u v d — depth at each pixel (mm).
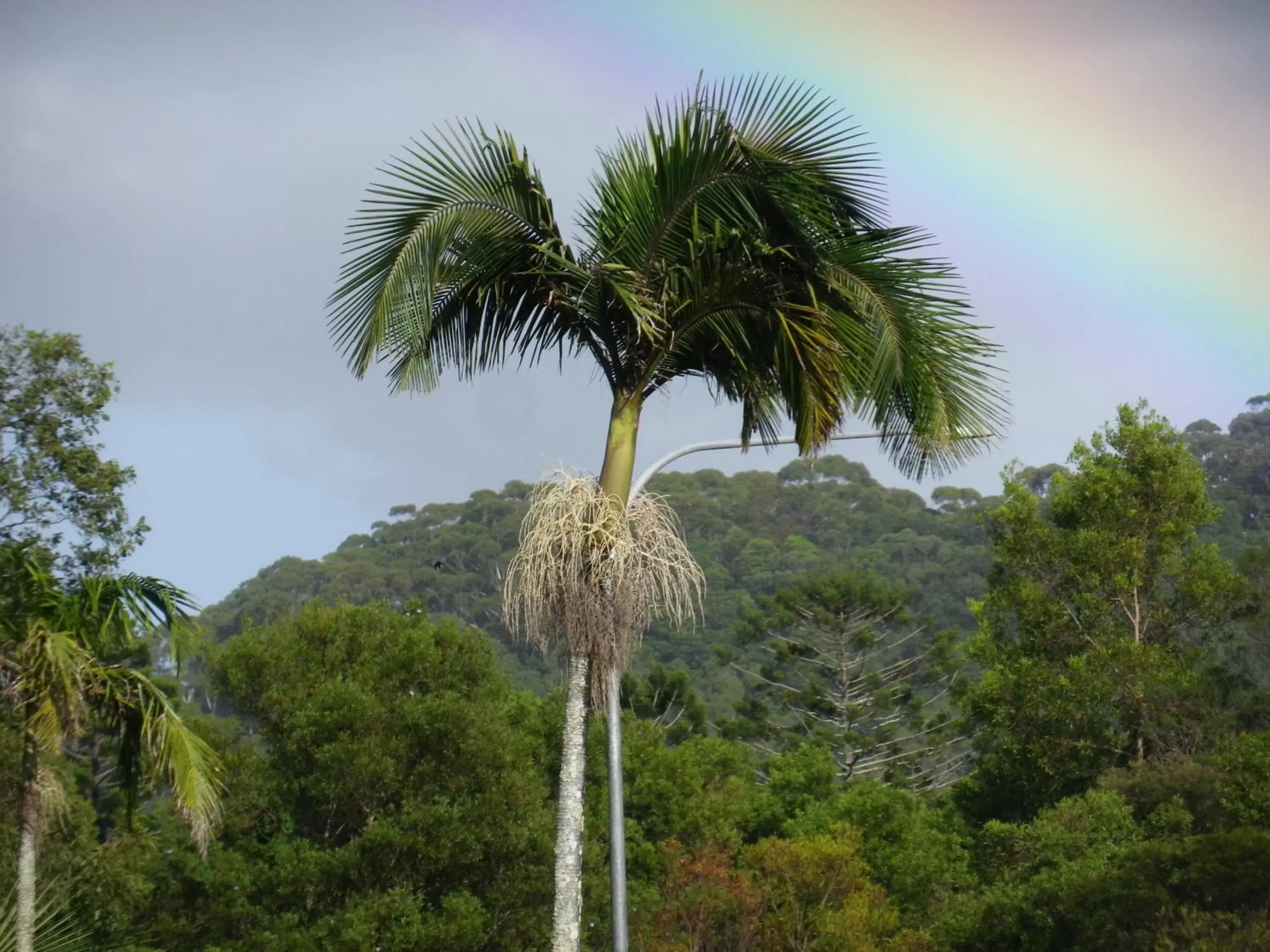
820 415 16156
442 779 41781
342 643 46156
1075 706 56656
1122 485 61938
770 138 16109
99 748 49094
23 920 20609
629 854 48062
